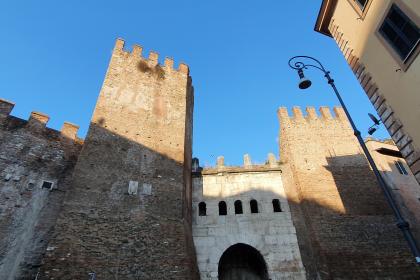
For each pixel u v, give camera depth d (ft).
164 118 72.49
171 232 55.62
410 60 30.30
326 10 47.03
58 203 60.03
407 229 27.04
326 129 86.43
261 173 79.56
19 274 50.72
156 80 78.33
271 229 69.41
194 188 77.05
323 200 71.00
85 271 45.09
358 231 66.44
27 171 59.36
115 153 60.39
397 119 32.96
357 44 40.04
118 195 55.42
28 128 63.52
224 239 68.08
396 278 60.13
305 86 42.96
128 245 50.44
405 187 81.97
